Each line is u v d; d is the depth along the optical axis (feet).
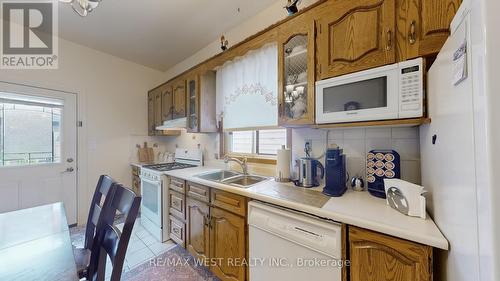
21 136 7.65
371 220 2.92
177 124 8.00
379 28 3.50
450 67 2.15
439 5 2.96
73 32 7.94
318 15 4.21
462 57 1.81
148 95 11.12
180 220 6.75
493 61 1.43
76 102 8.85
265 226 4.06
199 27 7.48
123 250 2.62
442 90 2.44
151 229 7.92
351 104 3.82
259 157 6.82
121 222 8.39
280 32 4.87
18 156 7.60
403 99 3.25
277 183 5.27
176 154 10.15
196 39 8.36
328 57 4.08
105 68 9.72
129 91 10.57
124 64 10.38
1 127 7.28
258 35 5.37
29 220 4.09
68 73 8.60
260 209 4.26
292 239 3.66
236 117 6.41
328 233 3.31
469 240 1.79
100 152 9.59
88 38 8.39
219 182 5.49
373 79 3.57
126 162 10.46
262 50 5.62
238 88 6.32
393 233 2.68
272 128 5.65
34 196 7.83
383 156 4.09
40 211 4.59
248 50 5.65
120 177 10.23
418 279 2.55
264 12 6.48
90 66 9.24
